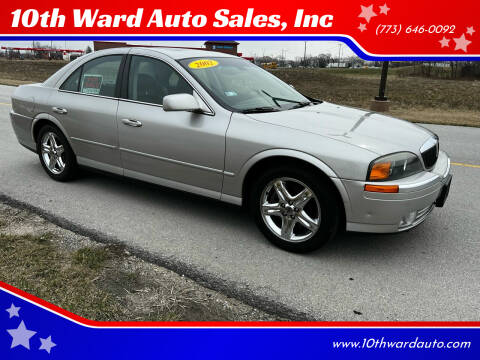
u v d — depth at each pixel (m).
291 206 3.41
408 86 31.09
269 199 3.59
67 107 4.66
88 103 4.50
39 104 4.96
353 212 3.17
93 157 4.61
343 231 3.37
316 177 3.23
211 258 3.36
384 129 3.57
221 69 4.16
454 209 4.55
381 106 13.94
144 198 4.59
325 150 3.18
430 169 3.49
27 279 2.94
